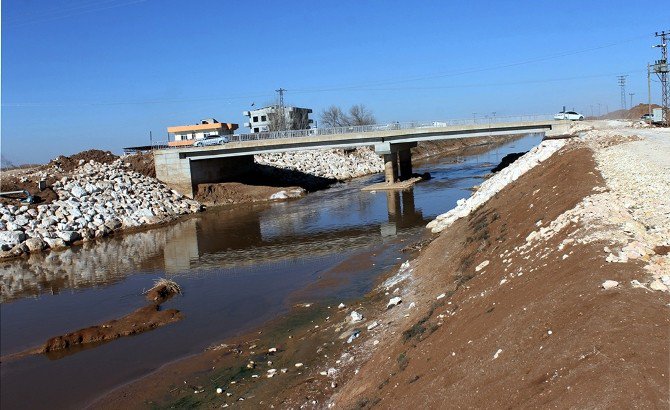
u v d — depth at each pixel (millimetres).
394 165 77062
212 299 28531
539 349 9656
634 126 59375
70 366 21219
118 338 23859
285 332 21984
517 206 26266
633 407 6930
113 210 57875
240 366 19062
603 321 9055
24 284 35906
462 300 16734
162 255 42062
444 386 10953
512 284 14422
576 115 76312
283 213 58719
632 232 13352
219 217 60250
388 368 14539
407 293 22844
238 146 73312
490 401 9227
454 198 57281
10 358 22438
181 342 22578
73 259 43125
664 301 9125
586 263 12031
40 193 57625
